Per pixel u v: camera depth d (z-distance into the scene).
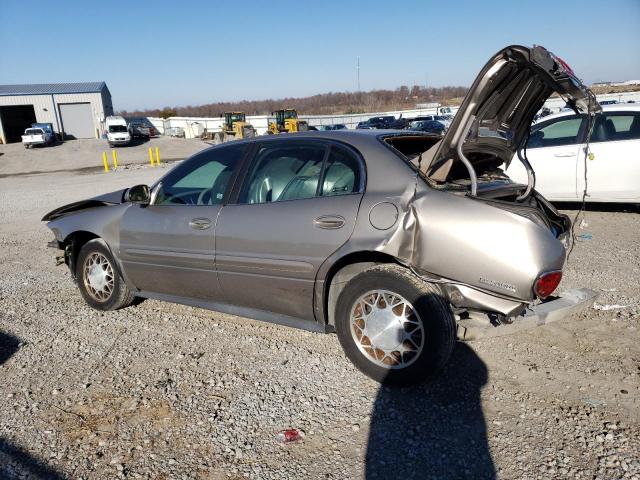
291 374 3.53
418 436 2.81
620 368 3.43
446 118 44.62
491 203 3.03
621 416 2.91
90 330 4.42
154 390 3.38
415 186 3.19
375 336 3.26
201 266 3.96
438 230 3.04
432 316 3.02
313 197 3.51
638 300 4.58
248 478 2.54
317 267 3.38
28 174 27.39
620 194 7.54
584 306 3.30
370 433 2.85
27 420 3.09
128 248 4.41
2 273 6.45
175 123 60.97
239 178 3.88
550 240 2.98
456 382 3.34
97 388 3.44
